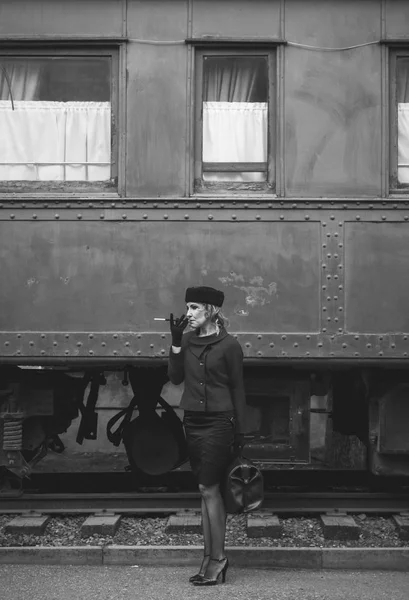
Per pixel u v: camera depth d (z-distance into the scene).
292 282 5.83
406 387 6.17
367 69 5.97
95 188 6.02
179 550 5.37
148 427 6.67
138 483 7.07
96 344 5.82
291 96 5.95
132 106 5.95
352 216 5.86
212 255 5.83
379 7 5.98
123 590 4.81
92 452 10.16
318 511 6.05
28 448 6.55
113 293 5.84
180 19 5.98
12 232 5.86
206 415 4.93
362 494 6.37
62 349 5.82
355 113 5.95
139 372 6.79
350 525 5.70
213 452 4.90
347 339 5.81
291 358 5.81
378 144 5.94
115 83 6.02
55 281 5.85
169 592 4.77
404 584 4.99
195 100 6.00
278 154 5.93
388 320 5.83
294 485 7.07
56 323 5.84
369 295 5.84
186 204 5.85
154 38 5.98
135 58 5.96
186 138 5.93
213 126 6.04
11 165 6.07
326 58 5.96
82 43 5.99
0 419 6.33
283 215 5.85
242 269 5.83
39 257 5.85
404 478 7.30
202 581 4.90
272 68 6.02
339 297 5.83
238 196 5.86
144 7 5.98
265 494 6.36
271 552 5.34
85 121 6.05
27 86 6.08
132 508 6.12
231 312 5.82
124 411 6.93
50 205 5.86
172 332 5.00
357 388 6.72
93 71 6.06
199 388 4.93
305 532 5.83
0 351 5.83
